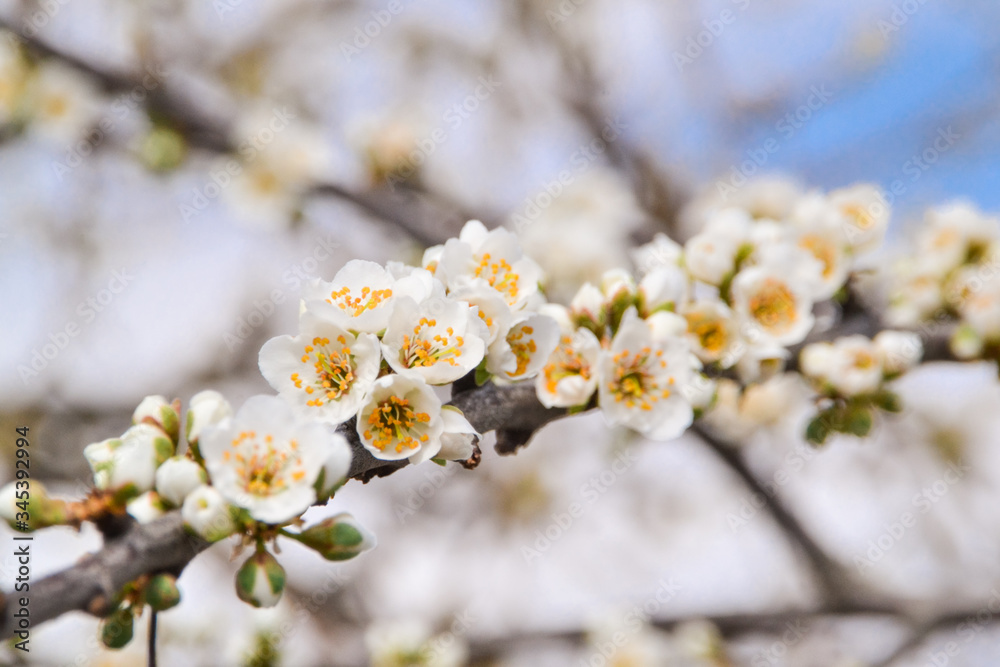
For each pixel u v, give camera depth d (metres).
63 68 0.97
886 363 0.59
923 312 0.61
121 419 1.26
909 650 0.82
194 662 0.84
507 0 1.34
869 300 0.62
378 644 0.81
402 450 0.51
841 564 0.91
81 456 1.18
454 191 1.17
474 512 1.32
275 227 1.10
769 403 0.95
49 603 0.48
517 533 1.31
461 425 0.51
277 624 0.76
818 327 0.61
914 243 0.63
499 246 0.53
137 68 0.96
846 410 0.60
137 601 0.50
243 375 1.36
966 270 0.61
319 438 0.50
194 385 1.32
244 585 0.50
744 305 0.57
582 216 1.10
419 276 0.52
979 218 0.62
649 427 0.53
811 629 0.93
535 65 1.37
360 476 0.52
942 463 1.22
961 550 1.14
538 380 0.53
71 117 0.99
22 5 0.91
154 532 0.49
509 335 0.52
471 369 0.51
